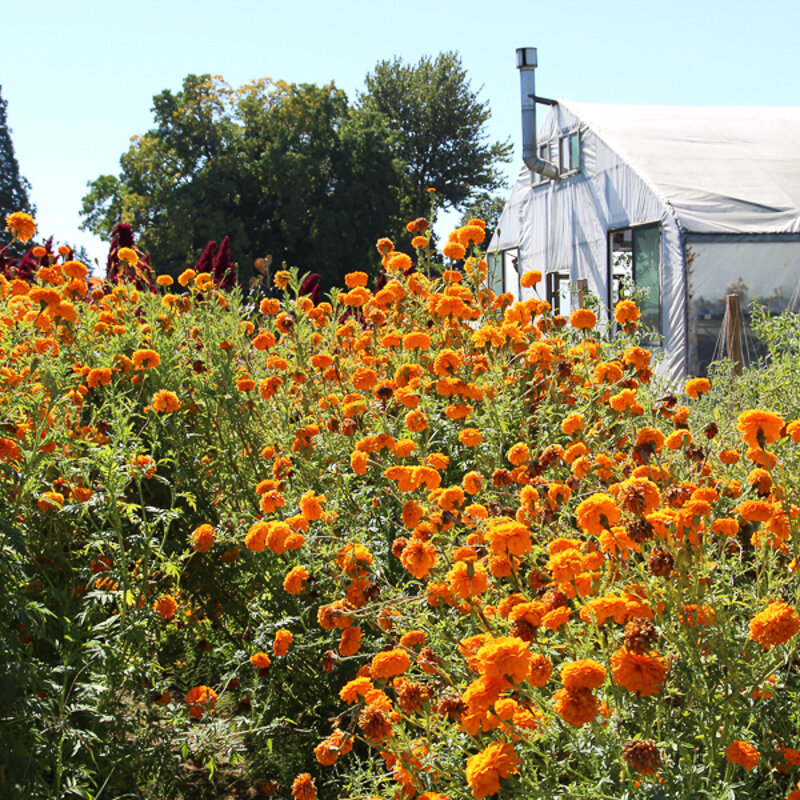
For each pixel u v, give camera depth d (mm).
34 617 2621
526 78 17953
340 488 3533
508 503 3277
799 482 2777
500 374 4246
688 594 2104
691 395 3816
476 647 2207
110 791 2727
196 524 3926
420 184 59719
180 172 42438
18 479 2797
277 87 43469
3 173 53156
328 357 4484
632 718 1980
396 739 2141
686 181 14102
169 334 4715
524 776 1898
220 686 3475
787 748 2111
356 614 2510
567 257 17391
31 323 3838
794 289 13664
